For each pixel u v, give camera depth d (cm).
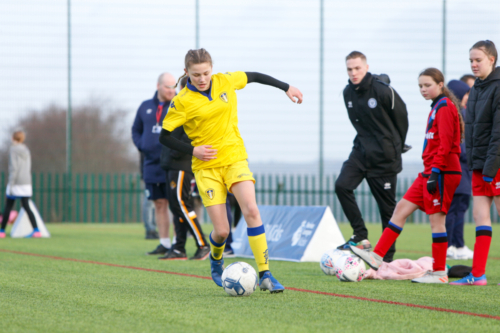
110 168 6462
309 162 6372
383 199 2322
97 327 1127
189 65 1445
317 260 2500
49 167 6328
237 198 1530
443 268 1834
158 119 2777
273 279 1533
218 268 1673
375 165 2283
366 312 1277
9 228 5406
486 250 1775
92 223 6303
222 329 1106
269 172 6331
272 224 2822
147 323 1162
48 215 6244
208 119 1510
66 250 3033
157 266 2277
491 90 1731
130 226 5891
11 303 1392
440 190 1814
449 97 1861
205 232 4731
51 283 1752
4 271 2067
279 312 1275
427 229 5397
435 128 1856
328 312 1277
